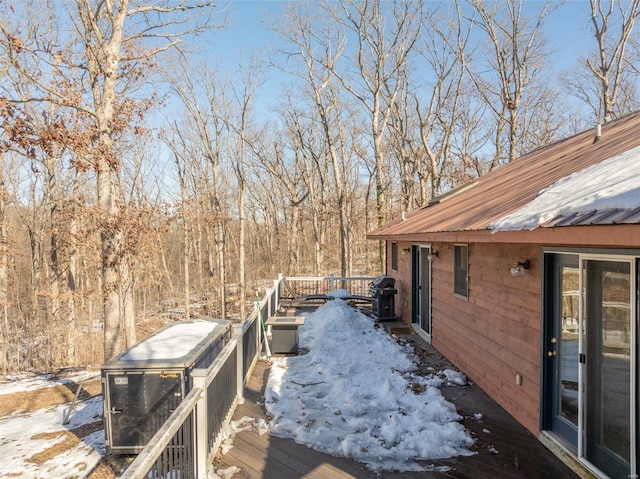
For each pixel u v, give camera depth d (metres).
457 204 7.73
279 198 36.12
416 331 9.20
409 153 27.12
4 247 17.08
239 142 24.94
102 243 10.03
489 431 4.36
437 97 24.05
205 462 3.49
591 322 3.42
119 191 16.91
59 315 17.28
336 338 8.38
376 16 21.27
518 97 20.39
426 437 4.16
